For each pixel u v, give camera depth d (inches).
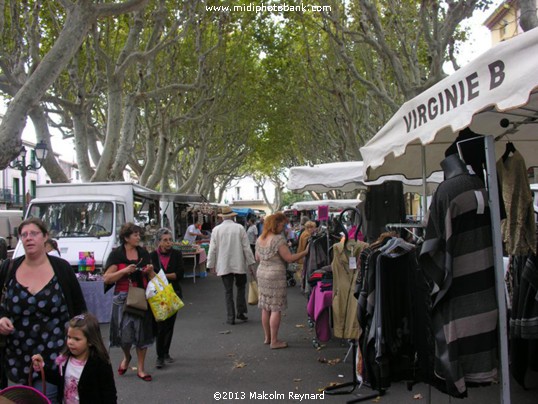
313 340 282.7
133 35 526.0
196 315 383.6
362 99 814.5
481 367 128.1
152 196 536.7
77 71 566.6
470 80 119.7
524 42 105.7
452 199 130.3
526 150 224.4
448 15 377.4
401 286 165.6
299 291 495.2
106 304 348.8
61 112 804.0
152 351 282.8
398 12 478.0
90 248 380.8
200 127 988.6
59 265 148.6
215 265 353.4
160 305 224.2
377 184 312.8
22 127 345.1
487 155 131.1
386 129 173.0
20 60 469.4
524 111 160.2
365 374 170.2
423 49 540.4
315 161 1280.8
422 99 145.5
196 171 1032.2
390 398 198.7
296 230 790.5
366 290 172.2
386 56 410.6
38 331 142.4
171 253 273.7
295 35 715.4
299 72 797.9
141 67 589.3
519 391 198.4
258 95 1048.2
